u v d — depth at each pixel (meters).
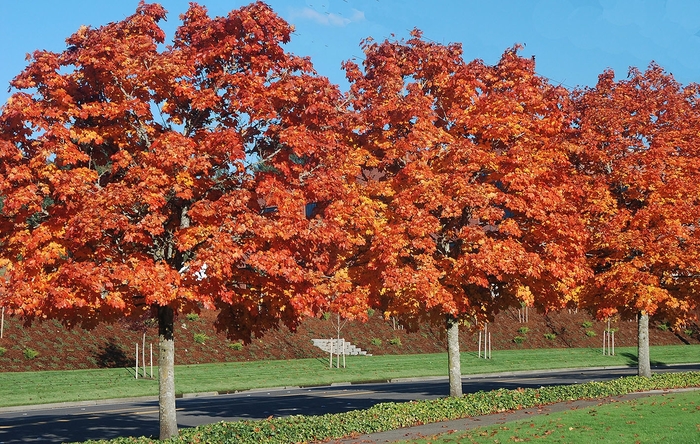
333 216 17.33
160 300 14.18
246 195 15.45
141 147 16.67
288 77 16.91
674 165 26.09
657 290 25.36
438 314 22.95
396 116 21.06
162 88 16.19
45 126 14.59
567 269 20.66
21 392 29.98
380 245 19.23
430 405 20.59
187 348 42.38
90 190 14.54
